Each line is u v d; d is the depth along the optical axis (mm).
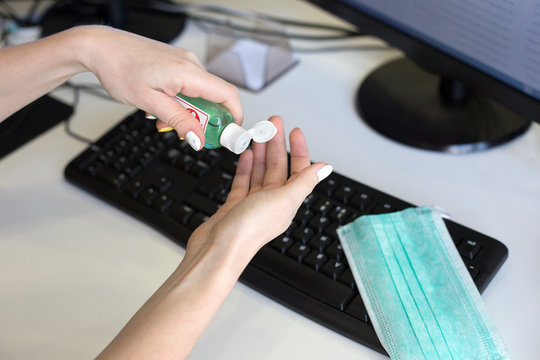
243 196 578
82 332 549
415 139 717
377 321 524
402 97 782
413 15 731
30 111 800
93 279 595
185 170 681
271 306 561
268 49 835
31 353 535
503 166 690
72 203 679
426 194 663
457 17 680
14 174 719
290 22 938
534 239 605
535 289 559
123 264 608
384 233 588
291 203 492
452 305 532
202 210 633
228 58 831
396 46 780
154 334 436
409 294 541
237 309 558
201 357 521
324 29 932
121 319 558
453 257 566
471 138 710
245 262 480
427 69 800
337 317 533
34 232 646
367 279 553
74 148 749
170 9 975
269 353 522
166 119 560
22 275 603
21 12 981
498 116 739
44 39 609
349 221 608
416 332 514
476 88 710
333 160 713
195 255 481
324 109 790
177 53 582
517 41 633
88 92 841
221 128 557
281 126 602
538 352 509
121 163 692
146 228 646
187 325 445
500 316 539
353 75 843
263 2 996
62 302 576
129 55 572
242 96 818
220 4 991
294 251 581
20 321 562
